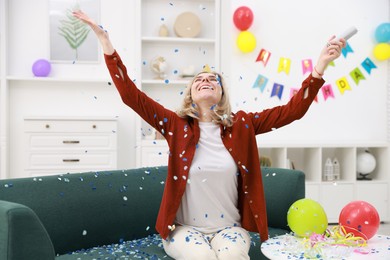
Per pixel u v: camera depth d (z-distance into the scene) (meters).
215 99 2.04
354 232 1.95
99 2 4.55
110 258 1.96
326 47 1.92
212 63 4.73
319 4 4.56
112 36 4.58
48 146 4.13
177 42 4.65
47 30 4.47
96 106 4.57
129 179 2.42
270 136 4.55
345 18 4.60
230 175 1.99
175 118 2.04
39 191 2.06
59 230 2.07
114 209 2.30
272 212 2.60
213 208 2.00
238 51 4.42
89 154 4.19
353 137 4.66
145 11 4.61
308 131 4.60
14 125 4.44
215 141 2.02
